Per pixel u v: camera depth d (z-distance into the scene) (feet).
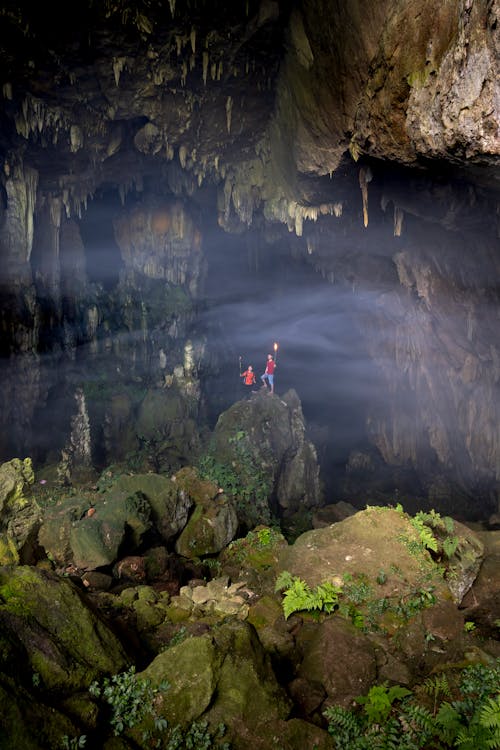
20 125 38.29
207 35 33.12
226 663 16.40
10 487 24.17
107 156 46.09
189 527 34.17
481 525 51.72
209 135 44.78
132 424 58.85
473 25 18.16
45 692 14.15
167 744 14.64
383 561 26.11
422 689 17.79
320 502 56.70
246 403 52.95
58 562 26.66
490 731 14.96
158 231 64.90
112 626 18.24
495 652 20.36
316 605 22.74
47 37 31.73
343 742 15.71
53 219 51.47
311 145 36.37
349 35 25.82
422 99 22.29
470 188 30.07
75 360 57.62
